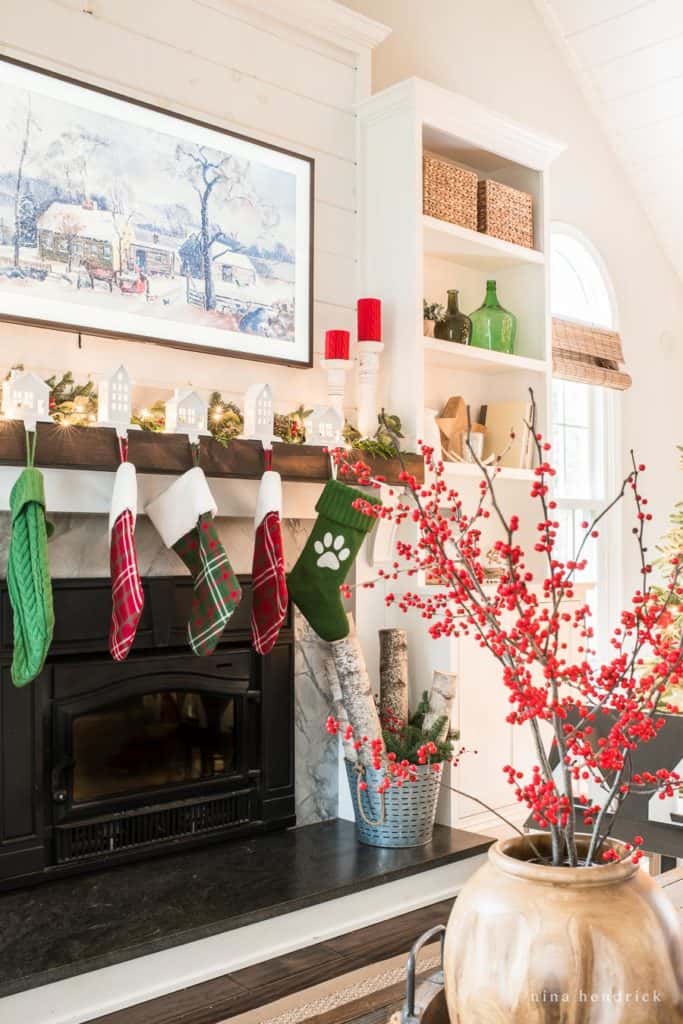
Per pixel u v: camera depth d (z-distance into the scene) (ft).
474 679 10.79
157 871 8.87
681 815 7.62
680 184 16.06
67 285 8.95
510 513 12.63
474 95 13.76
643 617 3.20
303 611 9.74
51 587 8.17
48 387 8.14
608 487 15.78
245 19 10.51
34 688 8.34
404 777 3.56
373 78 12.31
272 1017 7.09
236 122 10.39
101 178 9.21
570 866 3.28
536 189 12.65
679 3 13.82
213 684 9.51
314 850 9.59
